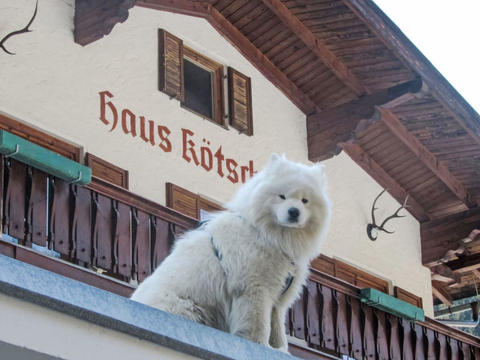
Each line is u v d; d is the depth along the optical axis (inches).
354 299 492.1
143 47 491.2
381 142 580.7
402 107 546.9
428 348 515.2
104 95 462.9
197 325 233.5
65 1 461.4
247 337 271.3
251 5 529.7
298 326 456.1
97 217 406.3
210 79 530.6
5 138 384.5
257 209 281.3
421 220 615.2
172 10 514.3
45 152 395.2
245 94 534.9
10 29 437.7
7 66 430.0
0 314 192.1
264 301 276.2
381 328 498.3
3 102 422.9
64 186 402.3
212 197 494.0
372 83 543.2
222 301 276.8
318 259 540.7
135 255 413.1
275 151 541.3
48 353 197.0
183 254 280.8
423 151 575.2
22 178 389.4
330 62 534.9
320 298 472.1
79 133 445.7
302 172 289.3
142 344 215.9
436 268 621.3
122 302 217.9
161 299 272.5
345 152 584.4
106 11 448.1
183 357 224.5
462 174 586.6
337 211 565.6
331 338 469.4
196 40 523.8
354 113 539.8
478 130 545.6
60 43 453.1
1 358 195.3
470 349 539.2
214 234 281.3
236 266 275.9
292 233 283.0
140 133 472.1
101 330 208.1
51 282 205.5
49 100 439.8
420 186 600.7
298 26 528.1
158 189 469.4
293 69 557.0
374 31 502.6
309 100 566.6
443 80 521.7
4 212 379.2
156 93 488.4
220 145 511.8
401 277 589.0
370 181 592.7
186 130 496.1
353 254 564.7
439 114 542.6
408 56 507.5
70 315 202.5
